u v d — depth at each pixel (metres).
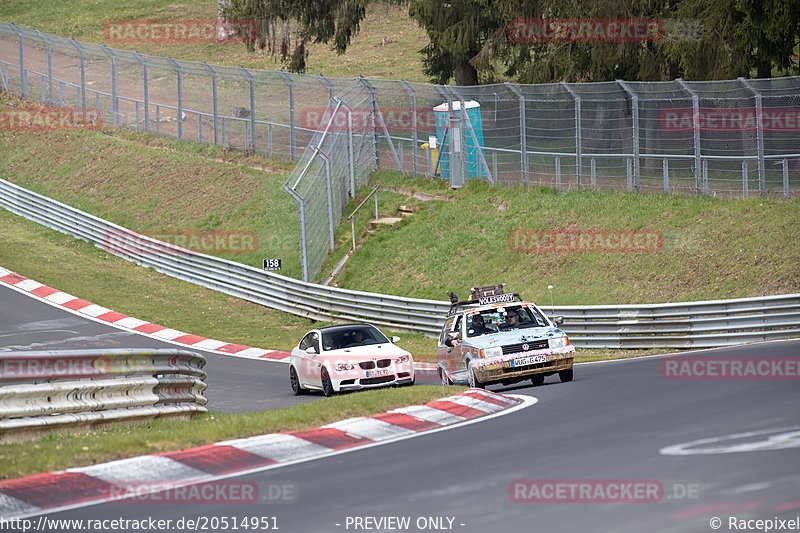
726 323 77.19
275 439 39.81
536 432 38.00
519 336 59.75
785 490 24.28
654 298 88.19
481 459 32.81
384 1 175.38
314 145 128.38
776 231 86.06
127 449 37.75
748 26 112.31
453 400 49.62
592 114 116.06
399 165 142.12
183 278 134.75
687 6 120.38
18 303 115.62
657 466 28.55
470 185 127.31
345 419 45.25
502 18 147.50
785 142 99.00
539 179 119.25
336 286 120.31
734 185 99.44
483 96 126.88
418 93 135.50
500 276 105.62
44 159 182.38
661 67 130.88
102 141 182.12
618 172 111.12
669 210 98.88
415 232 123.19
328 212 129.12
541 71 139.75
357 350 69.69
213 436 40.31
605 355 82.38
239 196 149.88
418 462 33.47
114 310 116.12
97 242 149.00
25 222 160.25
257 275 124.00
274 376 83.56
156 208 155.00
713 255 88.38
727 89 96.31
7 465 34.38
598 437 34.94
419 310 104.00
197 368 57.75
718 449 30.02
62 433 42.72
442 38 157.75
